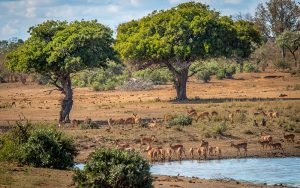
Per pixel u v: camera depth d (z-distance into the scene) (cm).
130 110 10981
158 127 7912
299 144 6756
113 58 9612
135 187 3584
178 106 11244
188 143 6862
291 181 4725
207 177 4953
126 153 3691
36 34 9488
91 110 11388
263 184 4503
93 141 6938
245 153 6275
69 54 9019
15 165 4553
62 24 9681
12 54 9412
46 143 4709
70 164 4781
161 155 6009
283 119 8244
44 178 3975
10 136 5028
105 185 3588
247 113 9350
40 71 9331
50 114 10900
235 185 4294
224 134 7281
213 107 10625
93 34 9231
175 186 4000
